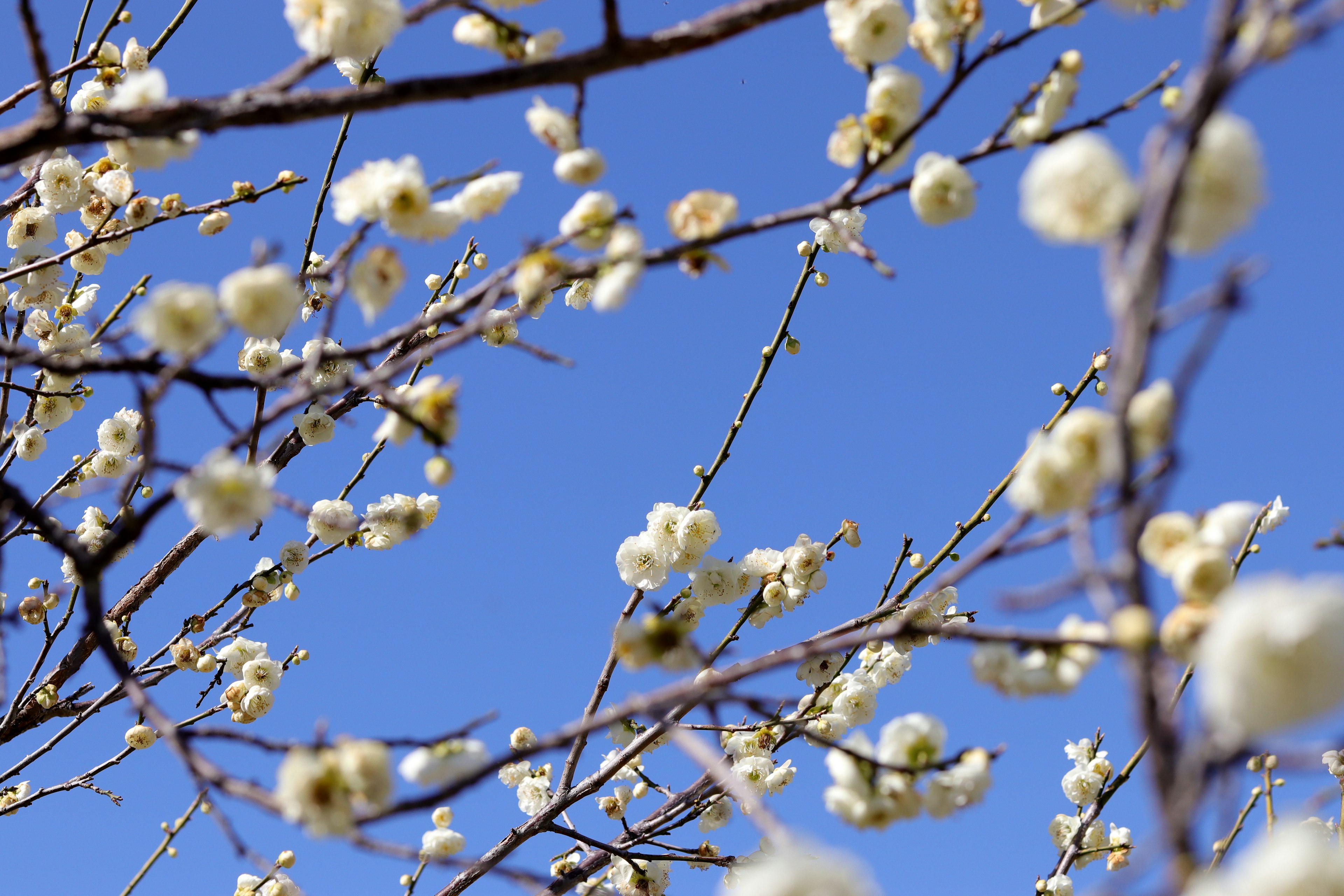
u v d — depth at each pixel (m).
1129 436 1.20
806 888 1.22
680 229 1.34
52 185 1.54
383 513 1.61
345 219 1.35
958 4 1.35
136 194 1.53
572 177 1.35
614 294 1.32
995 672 1.29
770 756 1.59
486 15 1.34
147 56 1.56
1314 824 1.49
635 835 1.55
